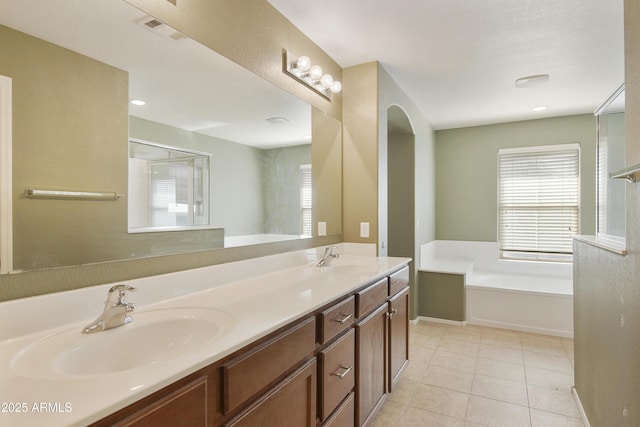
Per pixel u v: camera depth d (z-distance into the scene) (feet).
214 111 5.31
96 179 3.81
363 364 5.82
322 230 8.16
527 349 9.98
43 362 2.69
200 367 2.71
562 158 13.52
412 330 11.60
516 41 7.61
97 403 2.10
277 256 6.57
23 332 3.13
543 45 7.78
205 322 3.79
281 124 6.72
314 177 7.84
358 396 5.63
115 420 2.17
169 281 4.50
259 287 5.29
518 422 6.57
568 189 13.43
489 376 8.39
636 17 4.01
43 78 3.34
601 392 5.56
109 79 3.91
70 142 3.57
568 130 13.34
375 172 8.55
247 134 5.94
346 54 8.23
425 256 13.73
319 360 4.55
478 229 14.89
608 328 5.18
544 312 11.19
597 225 6.98
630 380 4.25
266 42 6.25
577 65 8.80
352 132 8.84
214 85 5.28
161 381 2.40
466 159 15.10
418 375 8.45
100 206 3.85
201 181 5.15
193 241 5.03
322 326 4.56
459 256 15.20
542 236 13.89
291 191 7.05
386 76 9.20
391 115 10.61
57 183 3.47
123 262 4.09
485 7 6.36
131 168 4.17
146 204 4.37
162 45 4.48
